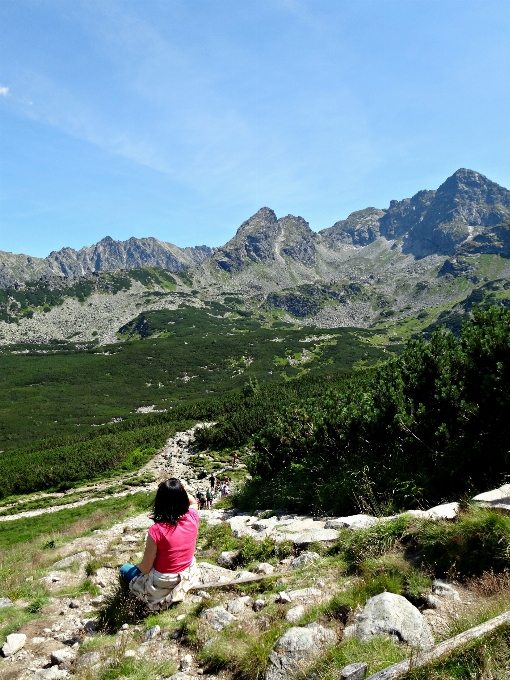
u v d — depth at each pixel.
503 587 4.28
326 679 3.44
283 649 3.97
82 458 58.47
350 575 5.51
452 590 4.54
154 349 195.25
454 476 8.66
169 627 5.13
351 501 10.49
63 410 127.25
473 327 10.41
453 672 3.15
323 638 4.03
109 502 37.44
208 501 26.95
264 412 57.56
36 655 5.41
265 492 16.16
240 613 5.16
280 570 6.79
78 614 6.83
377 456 11.42
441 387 9.92
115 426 87.00
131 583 5.86
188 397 139.88
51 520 33.88
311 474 13.95
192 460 53.16
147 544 5.66
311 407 17.80
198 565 7.76
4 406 131.25
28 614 7.08
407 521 5.96
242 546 8.80
